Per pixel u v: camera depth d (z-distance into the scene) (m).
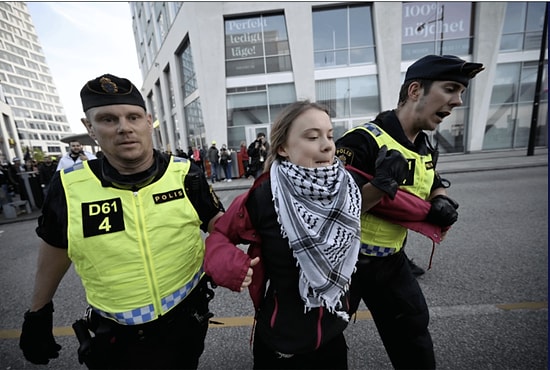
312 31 10.73
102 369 1.00
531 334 1.73
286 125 0.88
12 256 3.92
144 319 0.96
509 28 10.90
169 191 0.98
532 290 2.17
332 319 0.98
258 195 0.94
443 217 1.12
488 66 10.99
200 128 12.84
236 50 11.06
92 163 0.97
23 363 1.81
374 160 1.14
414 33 10.84
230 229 0.97
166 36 14.65
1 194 6.92
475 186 5.87
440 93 1.02
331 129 0.89
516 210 4.17
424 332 1.20
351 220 0.87
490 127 11.69
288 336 0.95
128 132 0.87
